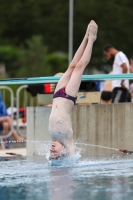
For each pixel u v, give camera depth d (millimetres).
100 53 77562
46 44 82000
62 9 81875
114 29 78062
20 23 85000
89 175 18172
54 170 19641
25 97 33094
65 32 81125
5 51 78312
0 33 86375
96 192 15344
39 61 71250
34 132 25859
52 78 24891
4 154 26703
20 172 19344
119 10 78250
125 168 19688
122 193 15156
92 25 22016
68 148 21156
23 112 36344
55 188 16078
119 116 25516
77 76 21516
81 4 78312
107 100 31234
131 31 78188
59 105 21312
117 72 30234
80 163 21297
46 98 26750
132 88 34375
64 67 76812
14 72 76625
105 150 25359
